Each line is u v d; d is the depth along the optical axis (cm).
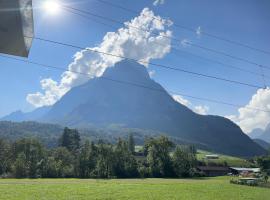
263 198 6881
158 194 7044
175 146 18562
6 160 15150
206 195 7150
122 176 15338
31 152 14988
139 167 15862
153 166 16062
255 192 8081
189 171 16800
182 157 16662
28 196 6097
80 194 6625
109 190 7512
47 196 6184
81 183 9750
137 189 7938
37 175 14562
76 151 18300
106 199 6034
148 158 16338
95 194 6700
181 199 6353
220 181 12388
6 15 504
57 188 7688
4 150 15375
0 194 6312
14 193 6506
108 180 12250
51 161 15162
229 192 7925
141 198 6300
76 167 15200
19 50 523
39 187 7862
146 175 15862
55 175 14812
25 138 15575
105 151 15412
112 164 15300
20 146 15250
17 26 511
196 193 7469
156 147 16388
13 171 14325
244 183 10550
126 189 7869
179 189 8250
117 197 6334
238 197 6938
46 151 16600
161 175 16112
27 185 8425
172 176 16338
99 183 9881
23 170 14362
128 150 16162
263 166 17225
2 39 512
